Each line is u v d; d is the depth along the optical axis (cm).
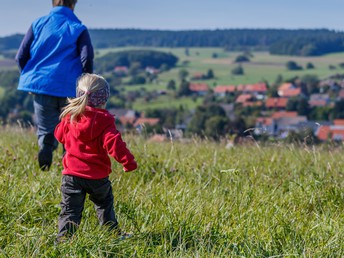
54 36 637
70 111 427
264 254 425
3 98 9781
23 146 807
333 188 593
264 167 740
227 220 498
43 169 638
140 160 707
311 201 560
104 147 422
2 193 495
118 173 634
